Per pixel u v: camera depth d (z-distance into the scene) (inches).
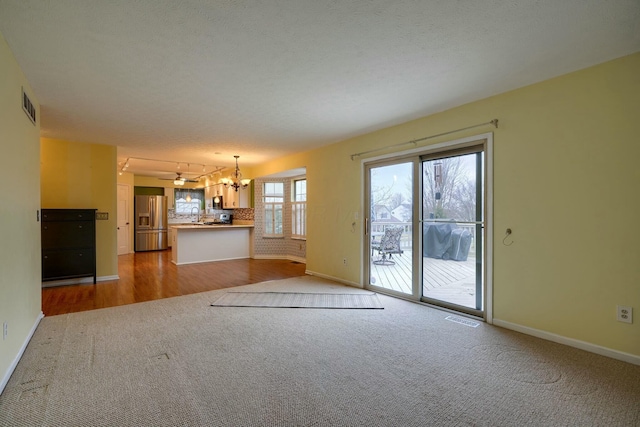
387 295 175.8
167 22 79.1
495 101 128.9
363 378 88.7
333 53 95.5
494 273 130.1
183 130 179.9
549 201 114.0
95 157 211.9
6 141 87.7
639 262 95.5
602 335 102.4
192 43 89.3
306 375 90.3
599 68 102.5
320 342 113.1
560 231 111.5
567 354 103.0
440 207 154.3
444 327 127.4
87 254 199.9
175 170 344.8
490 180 130.7
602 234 102.3
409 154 164.1
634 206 96.3
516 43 90.1
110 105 138.0
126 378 88.2
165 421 70.3
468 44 90.7
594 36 86.4
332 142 211.5
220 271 249.4
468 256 142.9
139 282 209.8
